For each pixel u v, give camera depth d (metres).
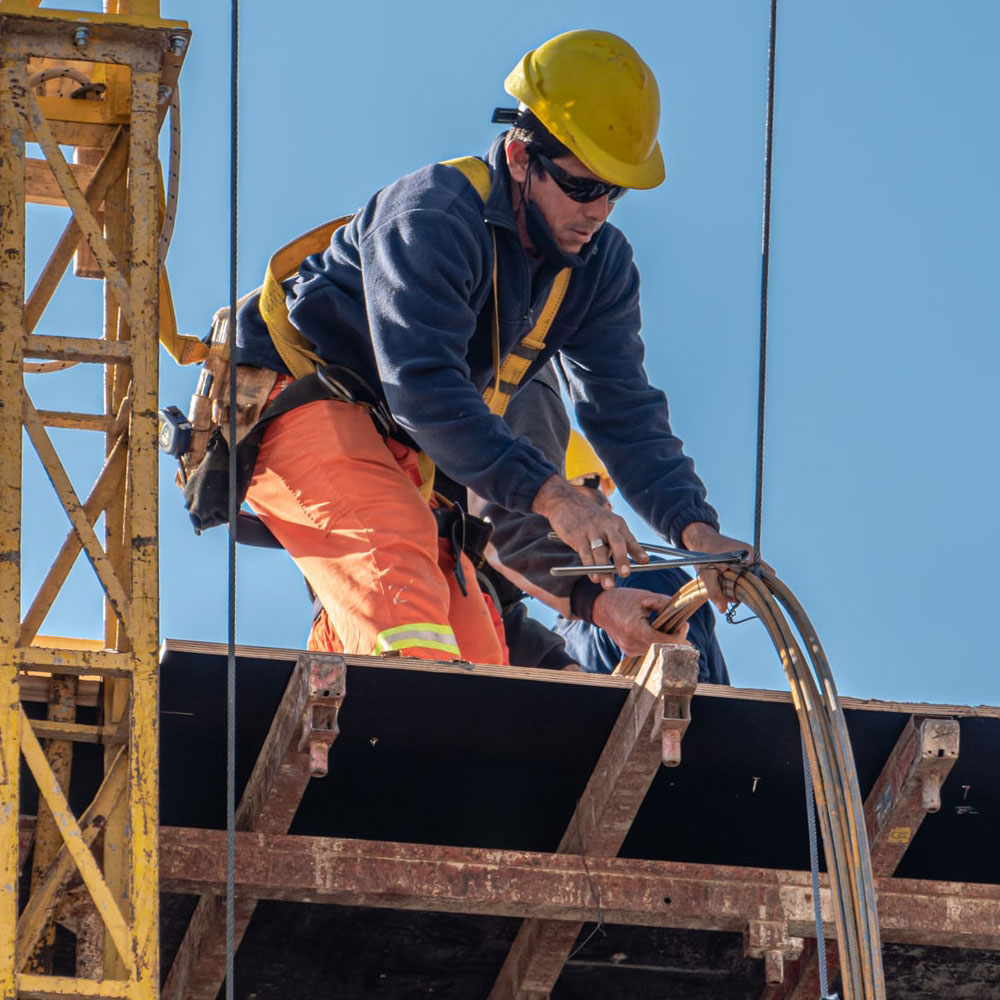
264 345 21.58
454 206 20.52
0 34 17.14
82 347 16.70
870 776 18.73
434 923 19.44
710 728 18.25
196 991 19.03
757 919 18.33
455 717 17.89
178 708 17.56
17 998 15.07
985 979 20.53
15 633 15.85
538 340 21.89
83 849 15.57
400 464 21.50
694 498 22.02
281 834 17.69
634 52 21.62
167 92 17.56
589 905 18.05
